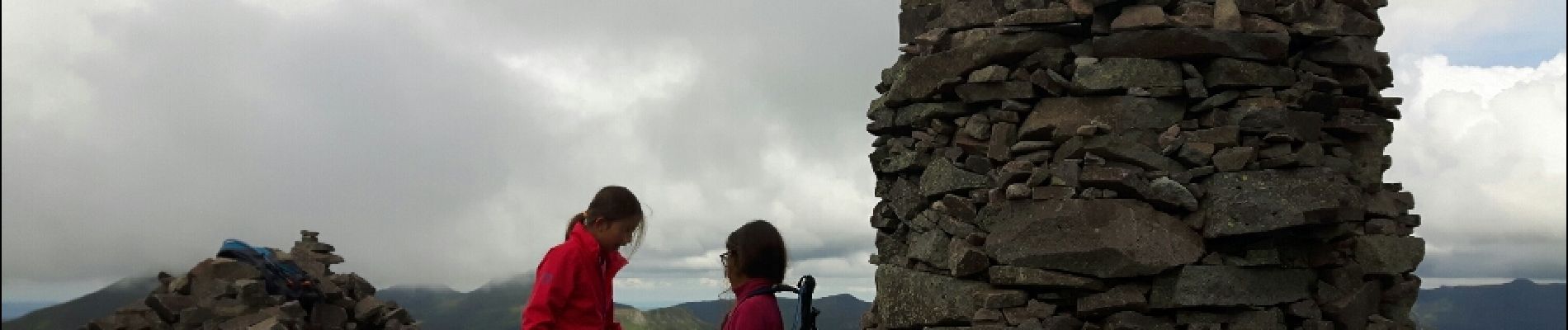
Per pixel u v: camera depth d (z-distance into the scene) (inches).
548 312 214.8
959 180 432.5
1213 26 403.9
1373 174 437.4
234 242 400.2
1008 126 419.5
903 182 481.7
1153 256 380.5
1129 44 403.5
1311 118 409.1
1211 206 390.0
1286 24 418.0
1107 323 392.2
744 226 214.7
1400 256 431.8
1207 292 383.2
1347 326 411.2
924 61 450.3
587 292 221.5
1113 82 401.7
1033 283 393.7
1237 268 391.2
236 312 364.2
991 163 426.3
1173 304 386.0
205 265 374.9
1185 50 399.5
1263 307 394.3
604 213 226.5
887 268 479.8
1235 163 391.5
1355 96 436.8
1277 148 396.8
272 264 395.9
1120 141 395.2
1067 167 398.0
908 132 483.8
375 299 436.5
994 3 442.6
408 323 447.5
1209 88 406.6
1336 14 427.8
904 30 512.7
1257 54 404.2
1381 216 445.7
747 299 203.2
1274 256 395.5
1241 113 400.2
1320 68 423.2
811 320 205.5
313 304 399.9
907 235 485.4
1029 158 408.5
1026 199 406.0
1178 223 390.9
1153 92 400.5
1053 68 416.8
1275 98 406.6
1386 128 448.5
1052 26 417.1
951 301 420.5
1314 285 414.9
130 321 358.6
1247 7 409.4
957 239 425.4
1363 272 427.8
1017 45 419.2
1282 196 385.4
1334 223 398.0
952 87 438.6
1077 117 405.4
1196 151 394.0
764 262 208.8
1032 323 392.5
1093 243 386.0
